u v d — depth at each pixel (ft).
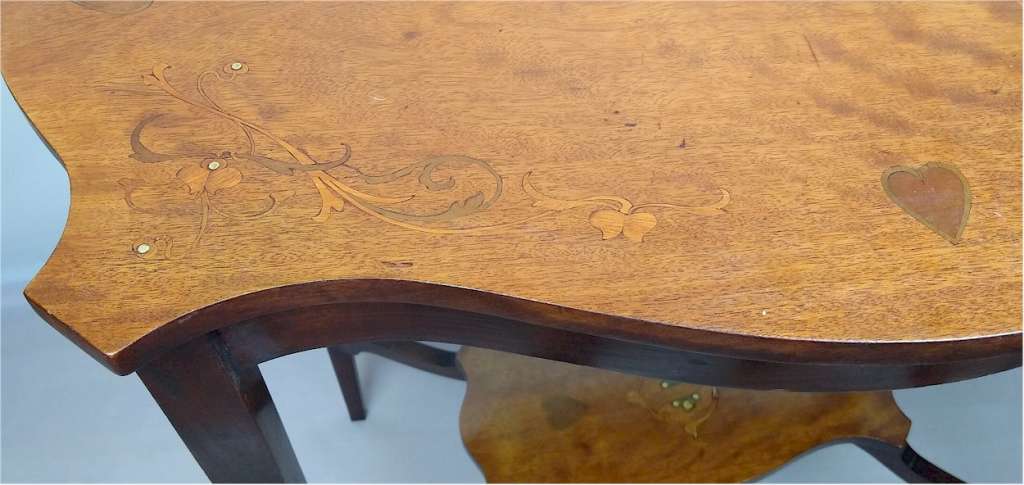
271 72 2.16
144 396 4.11
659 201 1.83
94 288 1.63
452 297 1.69
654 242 1.74
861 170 1.89
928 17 2.33
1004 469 3.78
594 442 2.79
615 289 1.66
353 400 3.88
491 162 1.92
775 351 1.61
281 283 1.66
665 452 2.77
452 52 2.23
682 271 1.69
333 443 3.97
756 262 1.70
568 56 2.21
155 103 2.06
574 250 1.73
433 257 1.72
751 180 1.87
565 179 1.88
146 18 2.33
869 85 2.11
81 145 1.94
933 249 1.73
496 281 1.67
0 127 3.72
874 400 2.95
